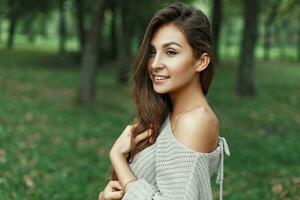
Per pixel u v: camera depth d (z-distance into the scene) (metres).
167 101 2.04
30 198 6.16
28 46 47.72
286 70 32.56
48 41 64.25
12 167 7.43
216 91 18.84
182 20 1.91
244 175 7.76
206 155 1.84
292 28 43.19
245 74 17.73
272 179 7.55
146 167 1.95
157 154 1.90
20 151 8.57
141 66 2.00
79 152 8.87
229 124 12.66
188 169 1.80
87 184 7.06
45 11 30.81
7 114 11.94
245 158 8.80
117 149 2.07
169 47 1.90
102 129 11.09
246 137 10.87
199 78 1.98
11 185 6.56
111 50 30.30
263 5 28.03
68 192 6.53
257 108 15.53
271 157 8.99
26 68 25.02
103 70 25.83
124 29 18.83
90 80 13.98
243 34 17.95
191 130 1.83
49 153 8.66
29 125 10.94
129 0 21.59
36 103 14.00
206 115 1.87
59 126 11.16
